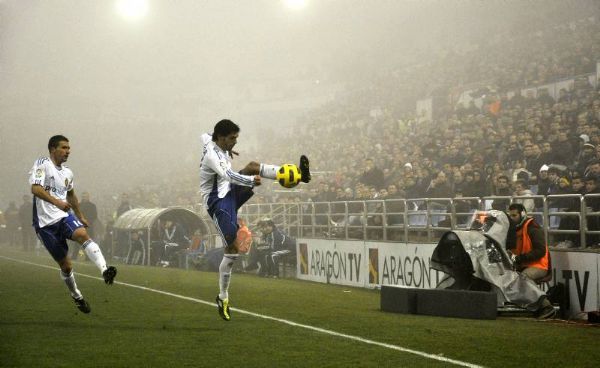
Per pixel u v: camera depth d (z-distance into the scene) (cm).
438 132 2331
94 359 676
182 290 1391
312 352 725
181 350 728
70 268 953
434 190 1689
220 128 854
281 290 1470
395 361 679
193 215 2536
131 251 2534
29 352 710
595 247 1178
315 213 2003
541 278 1099
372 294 1452
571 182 1357
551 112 1992
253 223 2408
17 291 1338
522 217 1122
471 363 672
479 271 1084
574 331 898
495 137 1947
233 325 914
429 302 1055
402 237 1641
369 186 2017
